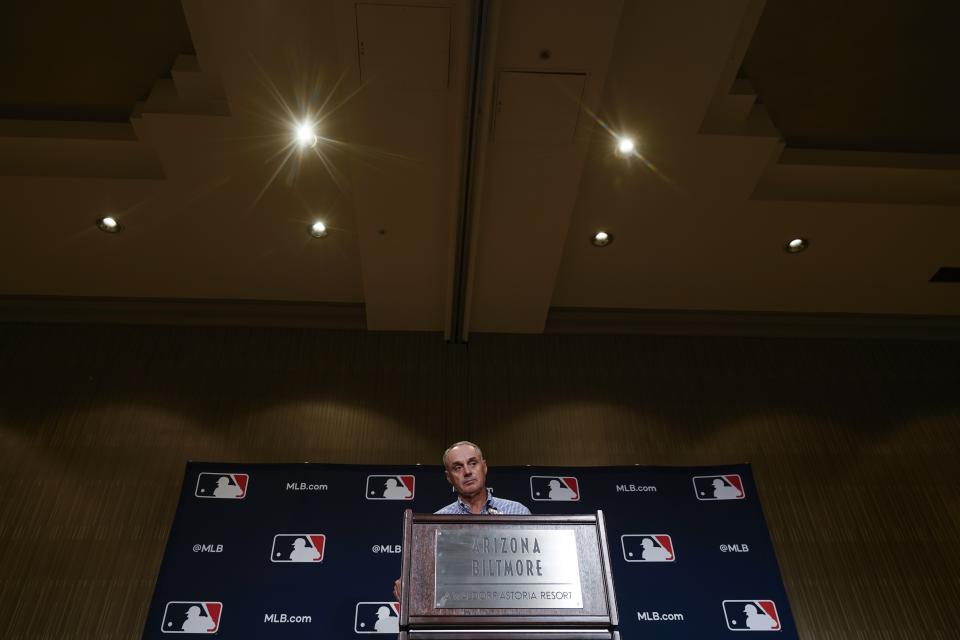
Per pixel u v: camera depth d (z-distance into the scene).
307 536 3.31
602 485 3.56
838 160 3.43
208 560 3.21
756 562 3.33
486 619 1.51
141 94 3.16
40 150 3.26
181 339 3.92
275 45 2.71
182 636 3.00
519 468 3.60
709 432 3.80
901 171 3.45
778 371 4.04
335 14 2.54
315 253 3.74
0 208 3.40
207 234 3.61
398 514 3.41
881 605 3.31
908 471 3.71
